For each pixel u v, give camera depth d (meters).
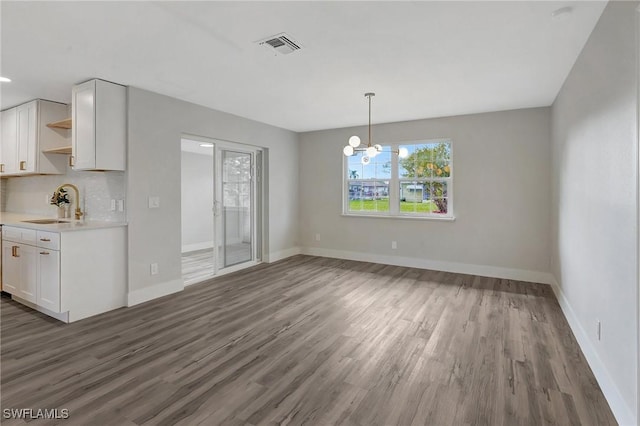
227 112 4.74
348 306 3.58
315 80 3.40
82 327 3.02
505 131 4.61
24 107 4.12
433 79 3.37
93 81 3.30
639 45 1.56
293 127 5.86
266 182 5.68
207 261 6.02
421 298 3.85
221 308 3.53
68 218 4.10
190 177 7.19
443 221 5.08
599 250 2.18
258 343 2.71
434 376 2.23
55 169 4.14
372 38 2.49
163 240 3.94
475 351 2.58
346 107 4.45
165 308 3.53
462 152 4.91
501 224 4.69
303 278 4.71
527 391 2.06
